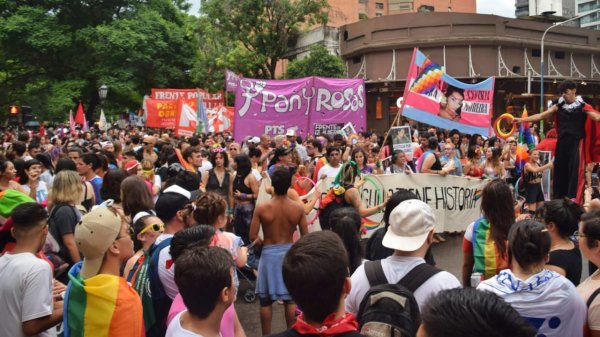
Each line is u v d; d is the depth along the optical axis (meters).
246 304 6.95
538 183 10.20
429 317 1.63
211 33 34.56
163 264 3.72
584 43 33.72
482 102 11.31
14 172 6.34
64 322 2.97
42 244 3.50
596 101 34.38
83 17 38.38
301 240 2.31
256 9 33.28
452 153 10.88
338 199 6.38
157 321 3.73
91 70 36.12
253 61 33.19
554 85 31.97
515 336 1.55
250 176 7.96
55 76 37.91
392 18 31.69
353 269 4.30
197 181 6.01
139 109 40.69
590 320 2.96
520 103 31.69
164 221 4.23
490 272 4.14
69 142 15.70
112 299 2.90
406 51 31.16
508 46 30.86
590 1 111.81
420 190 9.61
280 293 5.21
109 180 5.62
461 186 10.09
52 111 34.19
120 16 39.34
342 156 10.52
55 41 34.62
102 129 24.97
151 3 41.09
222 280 2.60
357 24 33.66
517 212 7.81
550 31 32.41
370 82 31.19
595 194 8.78
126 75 35.31
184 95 23.44
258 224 5.39
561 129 7.02
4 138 18.70
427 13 30.92
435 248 9.60
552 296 2.86
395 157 9.89
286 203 5.38
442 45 30.53
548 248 3.00
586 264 7.65
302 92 13.31
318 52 32.41
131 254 3.17
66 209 4.99
